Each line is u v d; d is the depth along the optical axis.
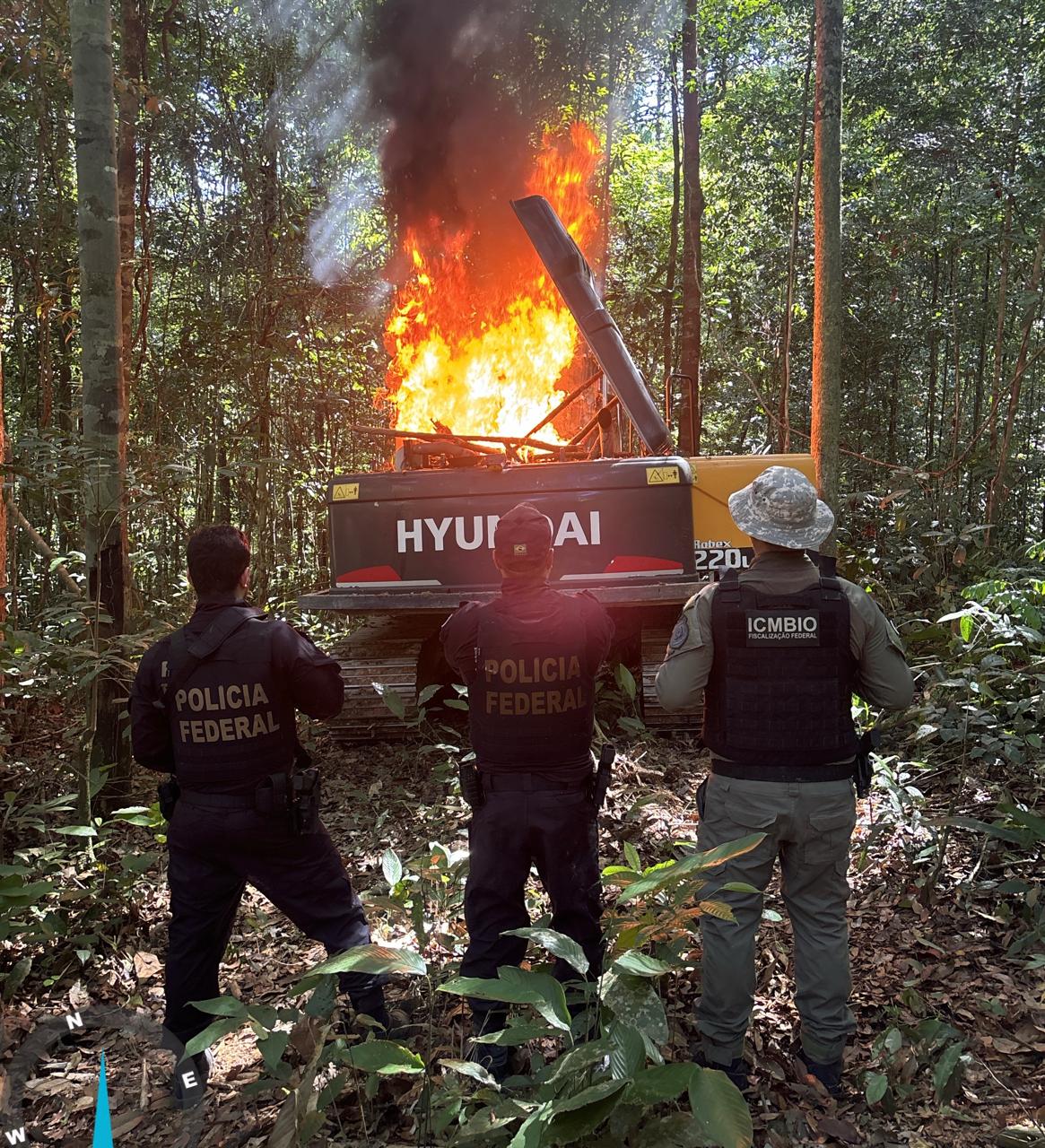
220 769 2.65
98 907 3.65
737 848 1.99
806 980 2.67
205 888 2.73
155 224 11.09
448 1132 2.29
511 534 2.72
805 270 15.52
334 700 2.79
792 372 16.00
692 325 13.37
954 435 13.18
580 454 7.06
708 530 6.21
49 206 9.85
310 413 11.47
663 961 2.36
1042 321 14.09
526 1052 2.79
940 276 16.48
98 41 4.44
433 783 5.34
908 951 3.38
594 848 2.77
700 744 2.82
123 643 4.15
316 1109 2.00
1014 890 3.38
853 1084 2.69
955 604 7.33
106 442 4.56
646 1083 1.77
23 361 10.90
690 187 13.39
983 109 12.82
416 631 6.29
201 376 9.88
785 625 2.59
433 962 3.18
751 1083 2.73
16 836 4.32
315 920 2.78
